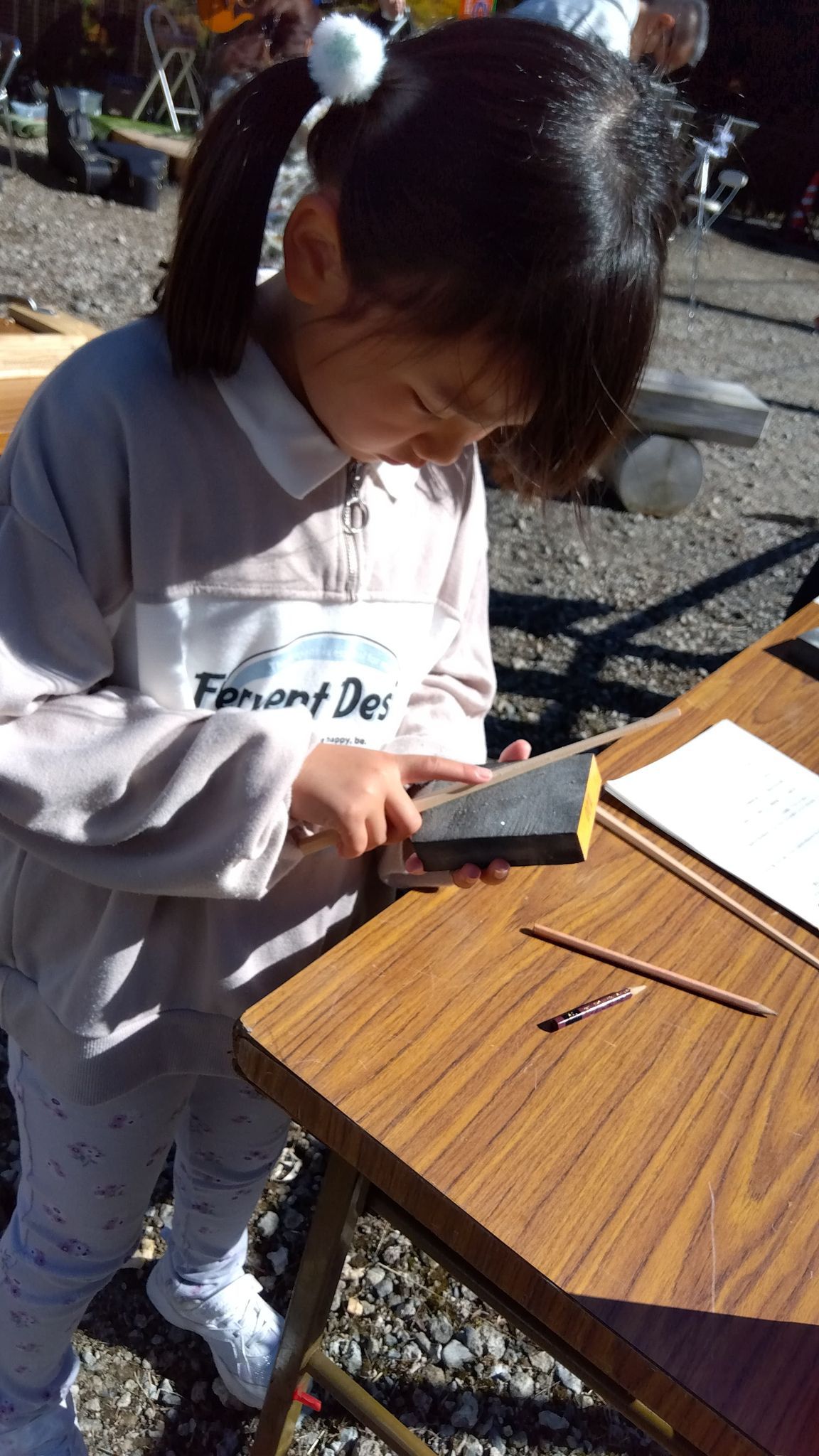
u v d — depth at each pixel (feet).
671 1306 1.62
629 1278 1.64
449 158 1.71
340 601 2.36
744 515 11.94
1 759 1.94
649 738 3.00
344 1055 1.91
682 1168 1.82
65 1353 3.04
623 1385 1.60
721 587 10.17
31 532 1.98
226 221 1.91
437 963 2.13
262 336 2.12
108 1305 3.90
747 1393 1.53
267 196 1.91
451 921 2.24
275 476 2.13
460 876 2.15
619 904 2.38
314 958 2.56
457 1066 1.92
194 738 2.03
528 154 1.68
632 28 6.84
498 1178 1.75
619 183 1.74
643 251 1.79
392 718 2.63
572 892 2.39
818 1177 1.85
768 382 16.28
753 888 2.49
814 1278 1.69
